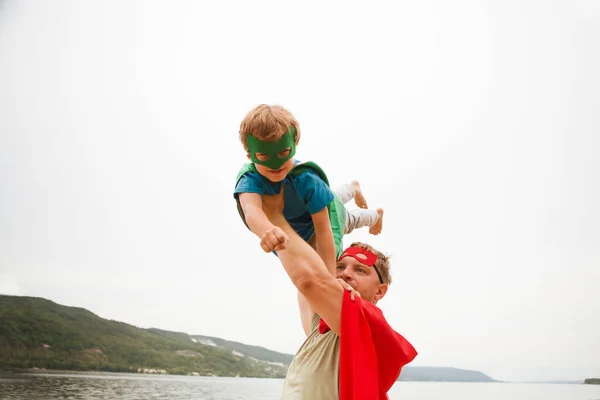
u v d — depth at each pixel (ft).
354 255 4.35
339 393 3.60
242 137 3.70
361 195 5.75
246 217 3.67
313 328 4.07
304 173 3.98
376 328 3.63
